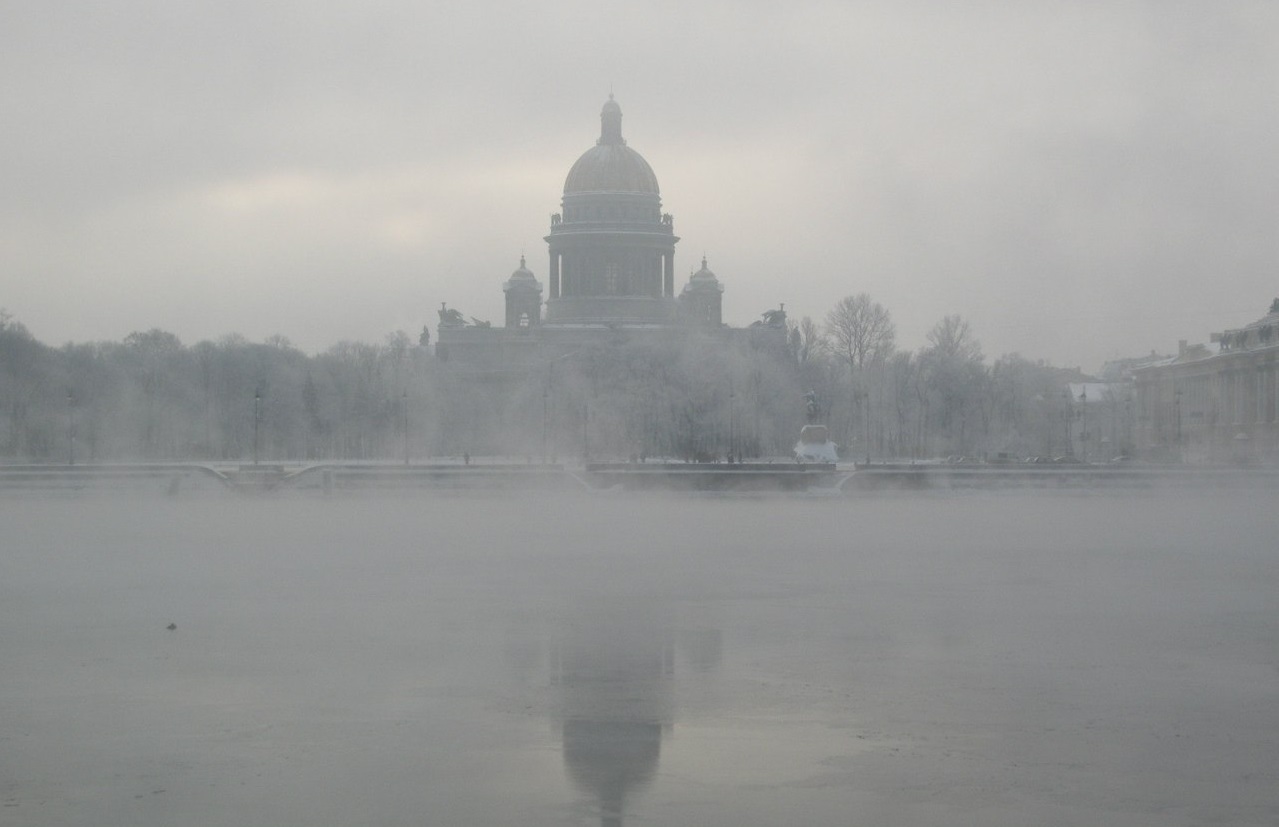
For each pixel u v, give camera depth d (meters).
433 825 28.11
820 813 28.73
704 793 29.97
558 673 41.34
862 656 43.91
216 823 28.22
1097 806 29.16
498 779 30.91
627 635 47.62
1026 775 31.14
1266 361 196.75
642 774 31.27
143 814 28.70
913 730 34.78
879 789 30.20
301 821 28.31
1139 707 37.12
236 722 35.59
